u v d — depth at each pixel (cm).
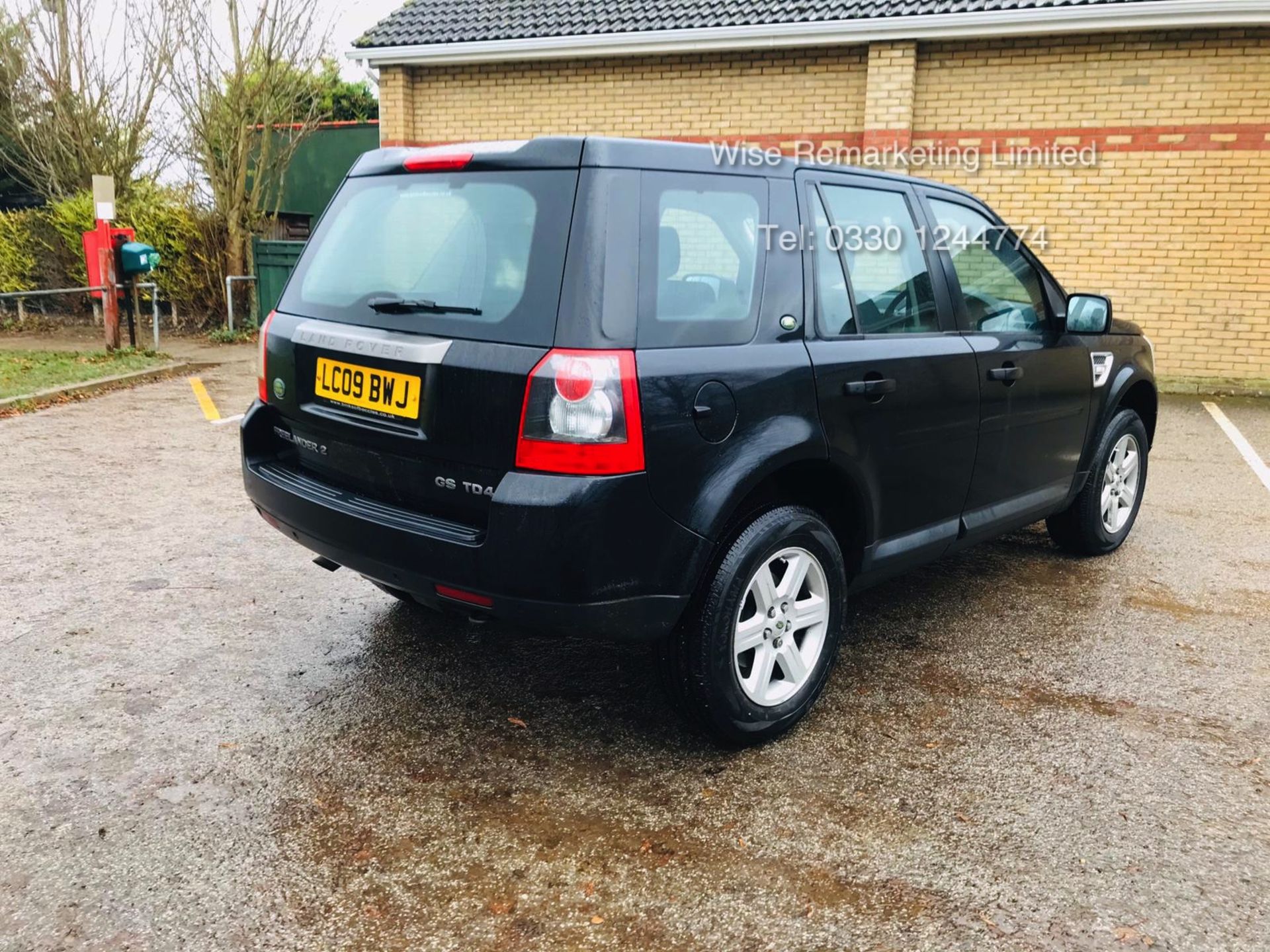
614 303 260
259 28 1325
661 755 307
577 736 319
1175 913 236
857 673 368
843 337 322
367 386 293
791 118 1102
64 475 618
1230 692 354
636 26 1127
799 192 320
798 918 233
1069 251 1027
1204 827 271
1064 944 225
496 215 279
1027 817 275
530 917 233
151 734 313
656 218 274
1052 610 432
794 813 276
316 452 324
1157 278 1004
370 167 334
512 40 1152
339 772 294
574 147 270
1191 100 957
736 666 295
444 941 224
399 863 252
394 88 1237
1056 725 328
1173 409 926
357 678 357
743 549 288
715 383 276
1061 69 993
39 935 222
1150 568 489
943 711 338
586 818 273
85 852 252
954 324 372
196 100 1351
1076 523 486
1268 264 965
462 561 266
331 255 332
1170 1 912
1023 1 980
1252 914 236
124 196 1468
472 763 301
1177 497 622
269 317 347
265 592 436
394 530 281
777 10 1086
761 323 296
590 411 252
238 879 244
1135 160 987
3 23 1437
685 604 278
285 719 325
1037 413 413
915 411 341
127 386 955
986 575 477
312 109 1435
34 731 312
